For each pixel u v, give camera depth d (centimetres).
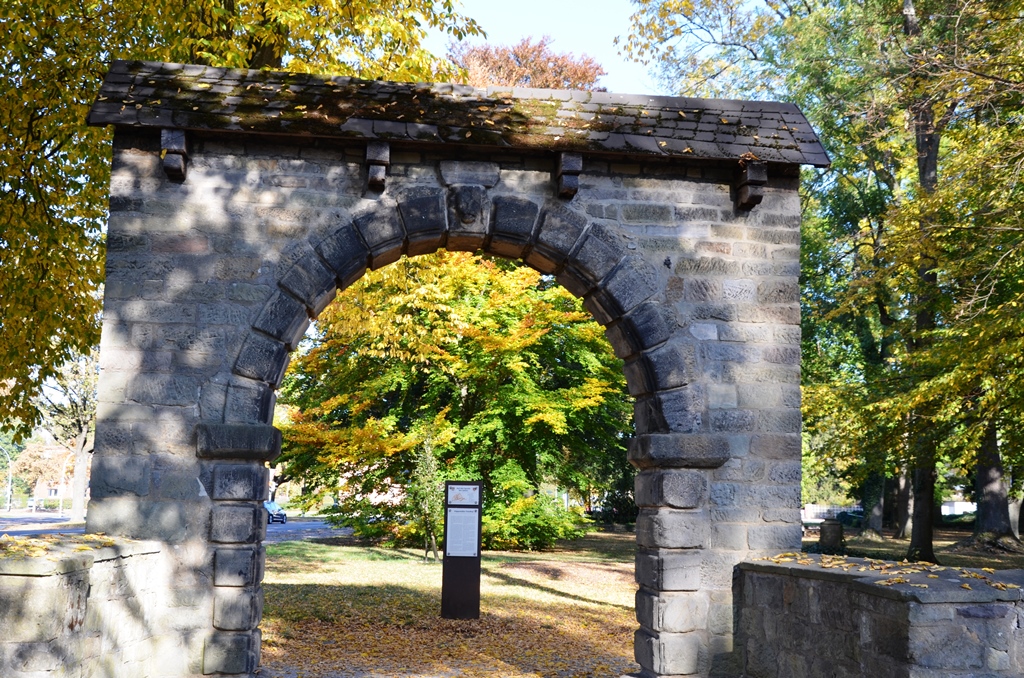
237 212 714
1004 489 2155
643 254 759
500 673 869
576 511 2138
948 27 1595
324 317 1326
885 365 2314
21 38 1014
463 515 1158
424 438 1844
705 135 766
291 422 1889
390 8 1128
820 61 1933
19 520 4125
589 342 2056
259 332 700
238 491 675
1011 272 1338
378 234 721
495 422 1941
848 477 1733
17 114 1053
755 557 732
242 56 1034
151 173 709
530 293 2086
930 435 1537
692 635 718
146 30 1120
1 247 1069
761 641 664
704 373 752
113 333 689
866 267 1655
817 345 2436
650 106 786
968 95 1345
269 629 1023
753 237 775
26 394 1106
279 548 1938
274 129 698
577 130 746
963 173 1334
